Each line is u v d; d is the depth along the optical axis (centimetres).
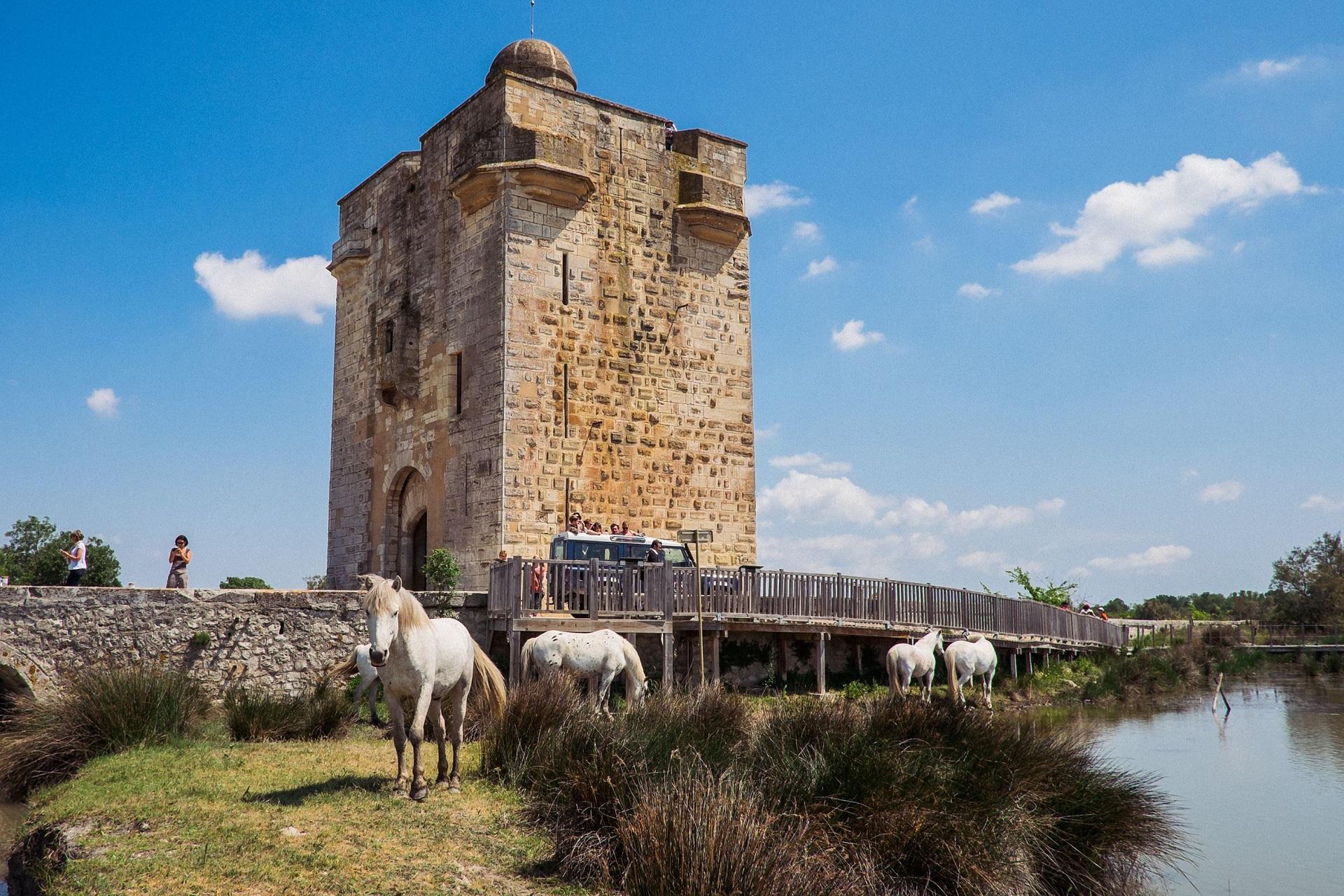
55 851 1045
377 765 1398
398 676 1159
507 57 3192
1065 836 1205
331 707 1755
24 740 1527
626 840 966
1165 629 5378
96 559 4525
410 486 3123
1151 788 1441
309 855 946
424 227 3098
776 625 2331
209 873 895
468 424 2781
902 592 2697
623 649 1730
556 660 1675
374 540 3206
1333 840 1502
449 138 3006
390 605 1117
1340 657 4831
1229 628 5441
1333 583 6744
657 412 2956
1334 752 2297
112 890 859
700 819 938
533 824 1086
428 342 3009
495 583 2156
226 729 1725
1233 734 2584
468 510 2747
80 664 1858
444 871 939
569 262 2820
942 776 1191
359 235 3428
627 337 2919
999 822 1155
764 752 1234
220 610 1975
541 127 2819
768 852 923
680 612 2188
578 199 2833
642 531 2883
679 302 3047
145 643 1911
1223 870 1346
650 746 1177
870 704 1466
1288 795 1822
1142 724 2741
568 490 2745
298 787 1212
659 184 3048
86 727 1545
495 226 2752
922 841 1090
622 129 2984
